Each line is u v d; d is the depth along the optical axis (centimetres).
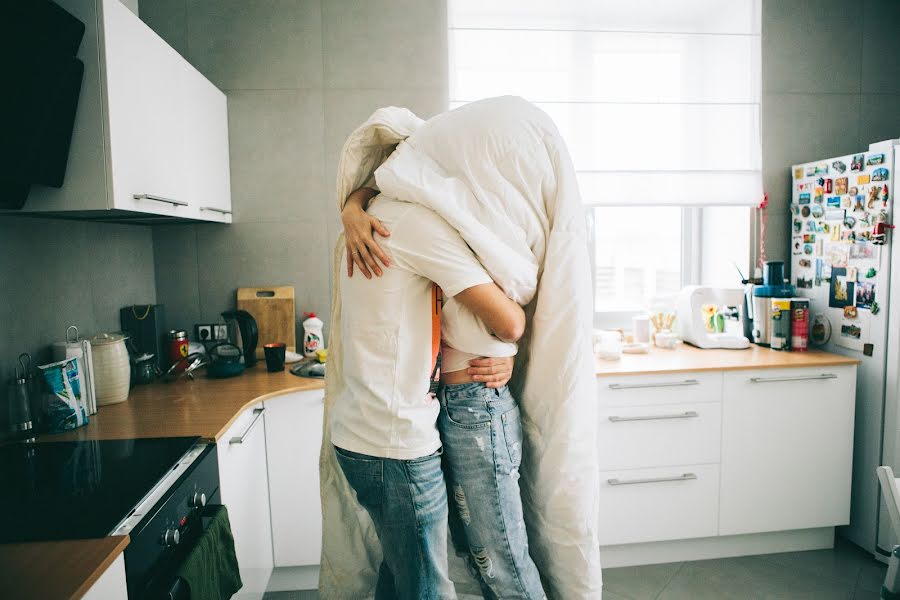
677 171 266
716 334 273
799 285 271
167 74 184
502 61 261
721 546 238
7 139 122
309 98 254
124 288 223
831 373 232
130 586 101
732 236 288
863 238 232
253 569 184
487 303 104
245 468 179
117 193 149
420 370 108
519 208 110
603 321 292
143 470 127
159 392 198
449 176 112
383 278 108
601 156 265
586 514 120
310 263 260
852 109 280
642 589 216
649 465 226
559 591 125
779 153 277
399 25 255
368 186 128
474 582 168
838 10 276
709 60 274
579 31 263
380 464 108
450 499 128
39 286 168
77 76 141
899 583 145
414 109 258
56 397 155
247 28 250
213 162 230
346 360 116
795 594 211
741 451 231
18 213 153
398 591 117
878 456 230
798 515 236
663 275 308
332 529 138
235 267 257
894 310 220
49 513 107
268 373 226
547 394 118
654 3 273
